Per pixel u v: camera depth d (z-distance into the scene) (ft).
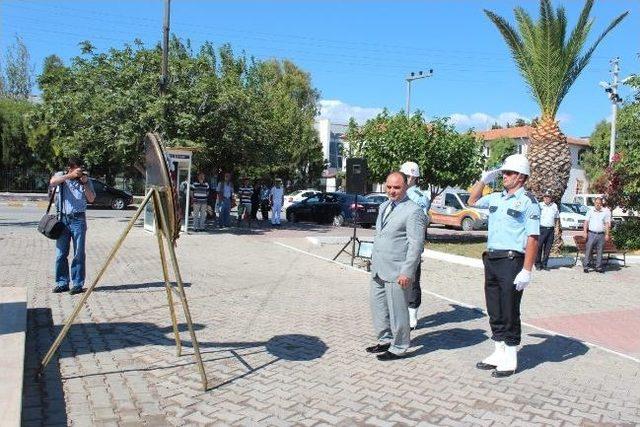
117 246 15.55
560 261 46.09
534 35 51.60
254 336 20.83
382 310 19.16
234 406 14.40
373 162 55.01
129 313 23.13
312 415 14.11
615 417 14.97
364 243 39.63
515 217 17.37
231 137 64.64
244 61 80.89
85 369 16.44
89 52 61.52
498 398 15.90
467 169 54.90
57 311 22.77
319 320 23.77
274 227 72.18
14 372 13.47
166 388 15.34
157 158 15.12
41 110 63.00
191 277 32.45
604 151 151.74
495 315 18.01
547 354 20.77
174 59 63.31
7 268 32.30
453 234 74.23
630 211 61.72
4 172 125.49
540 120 51.98
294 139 144.46
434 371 17.92
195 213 59.67
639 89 58.08
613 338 24.11
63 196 25.82
